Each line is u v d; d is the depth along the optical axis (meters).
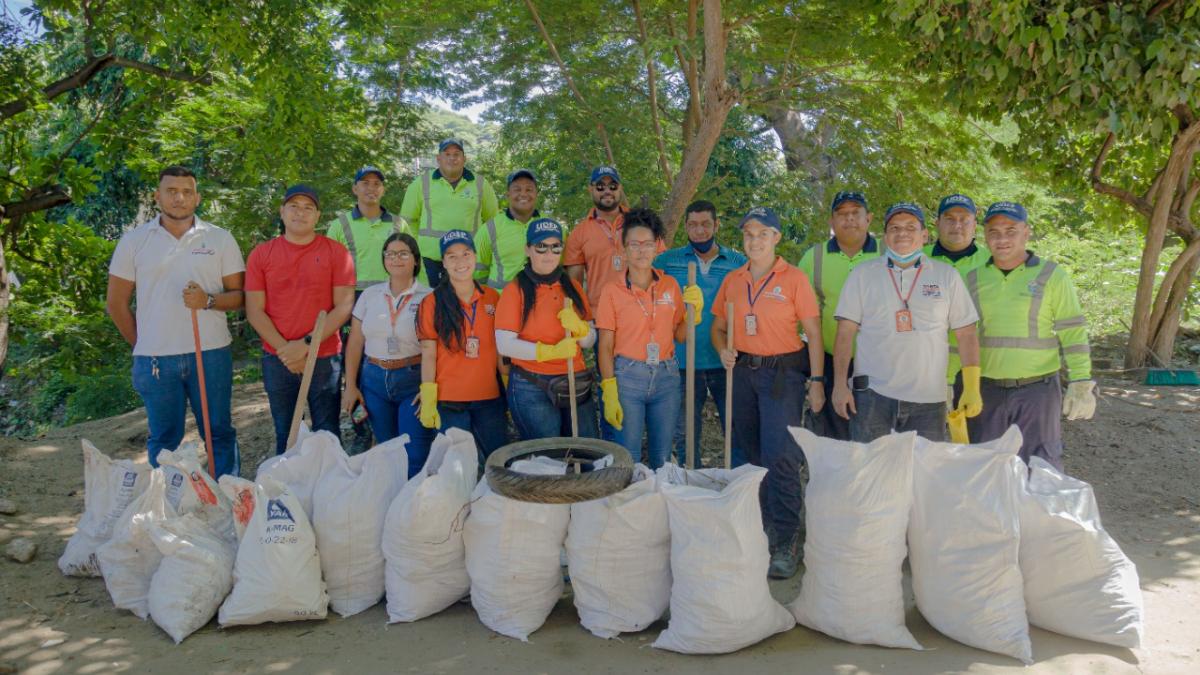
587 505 3.72
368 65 10.12
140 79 9.11
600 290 5.23
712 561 3.47
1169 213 9.20
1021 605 3.50
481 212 6.45
